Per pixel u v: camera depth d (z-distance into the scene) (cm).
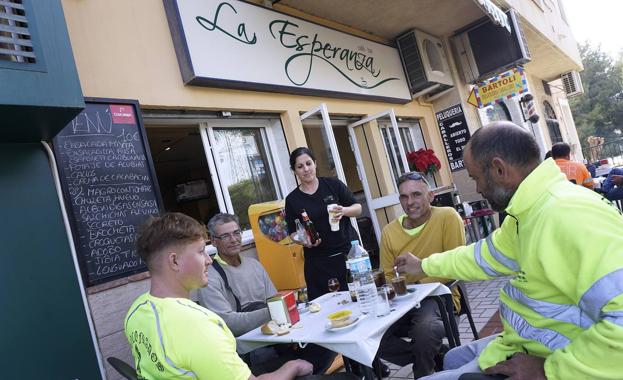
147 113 363
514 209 137
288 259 385
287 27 499
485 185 150
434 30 773
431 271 208
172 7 380
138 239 171
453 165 823
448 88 792
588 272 112
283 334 217
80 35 320
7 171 249
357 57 617
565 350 120
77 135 296
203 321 156
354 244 253
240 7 444
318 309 247
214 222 294
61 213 266
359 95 601
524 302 142
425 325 241
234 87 423
